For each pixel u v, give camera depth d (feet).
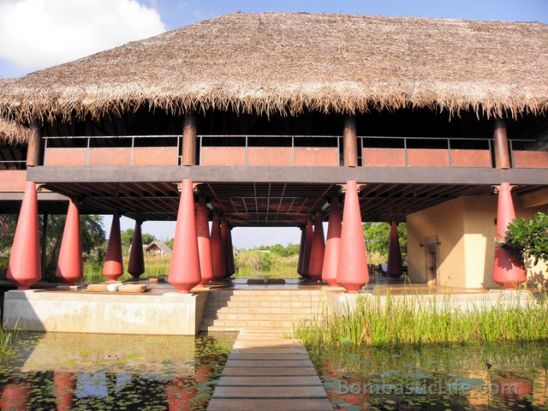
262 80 35.45
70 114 35.88
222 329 35.58
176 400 18.26
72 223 42.80
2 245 86.02
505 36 47.34
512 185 38.34
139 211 58.85
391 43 44.04
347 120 37.17
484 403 17.87
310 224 67.72
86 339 31.89
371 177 36.83
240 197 47.47
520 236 34.86
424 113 46.68
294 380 20.59
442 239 52.75
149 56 40.32
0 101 34.81
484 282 46.34
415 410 17.06
